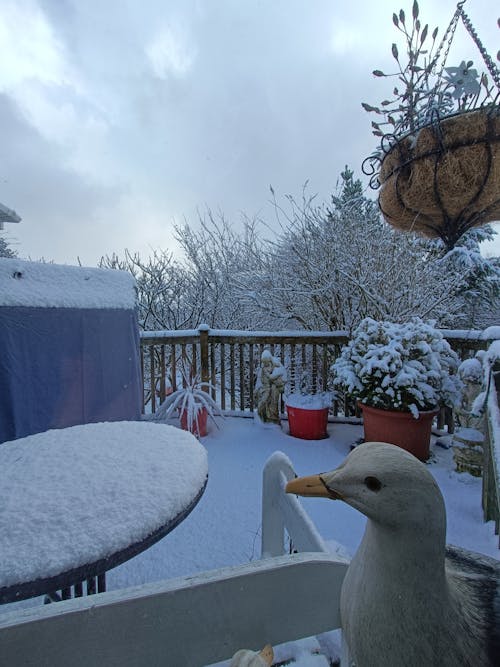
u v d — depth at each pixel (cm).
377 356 289
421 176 216
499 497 108
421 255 428
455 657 44
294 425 348
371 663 48
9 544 74
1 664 64
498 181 203
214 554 180
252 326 638
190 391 361
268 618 84
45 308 258
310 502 225
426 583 46
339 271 438
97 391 283
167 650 75
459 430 258
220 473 273
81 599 71
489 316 672
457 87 216
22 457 114
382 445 54
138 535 80
